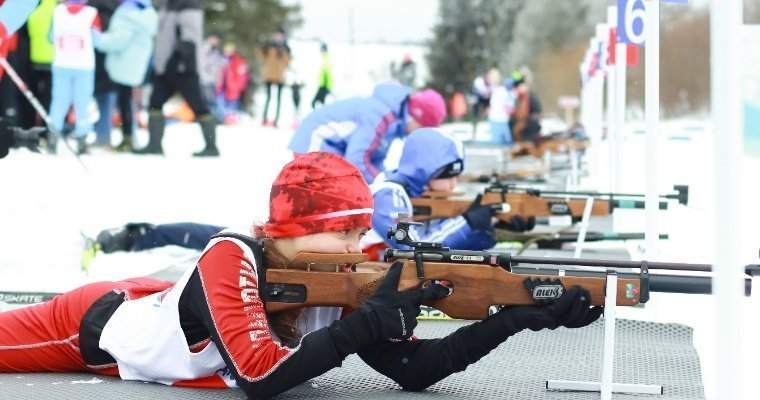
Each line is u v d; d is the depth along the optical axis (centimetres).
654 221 492
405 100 696
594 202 582
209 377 323
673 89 2028
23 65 1178
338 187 300
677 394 324
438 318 466
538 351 395
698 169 1089
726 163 200
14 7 851
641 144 1590
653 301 475
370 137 675
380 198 507
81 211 844
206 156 1487
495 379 346
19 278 561
